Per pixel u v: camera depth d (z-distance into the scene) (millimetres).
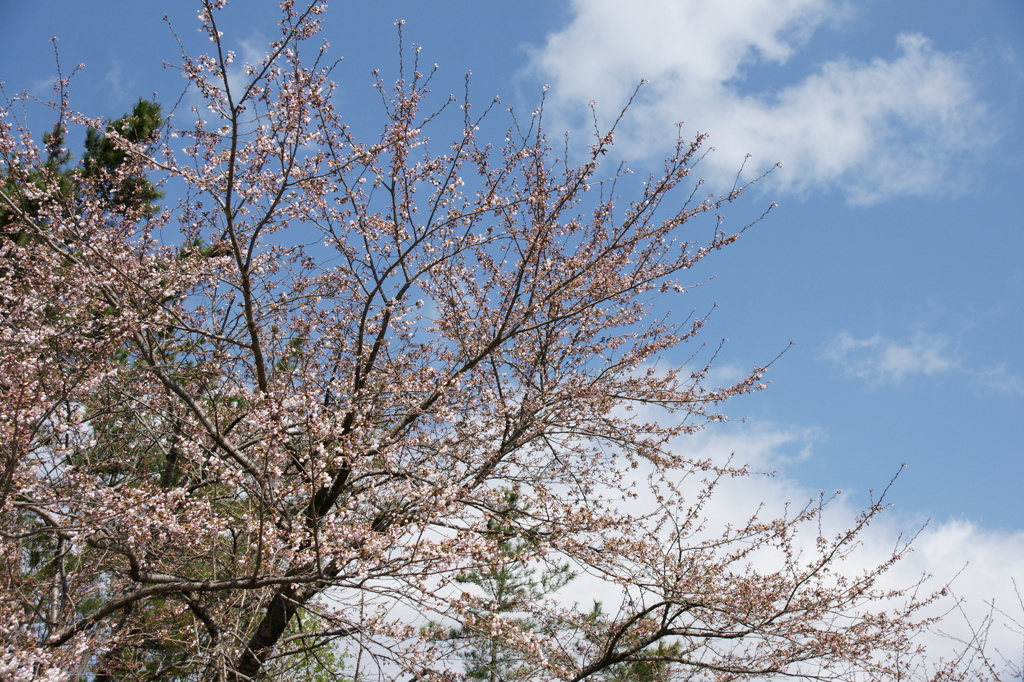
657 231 7672
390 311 7156
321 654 7992
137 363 7145
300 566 5809
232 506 6438
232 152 5910
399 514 6387
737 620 7230
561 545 7176
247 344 7012
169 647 7430
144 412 7324
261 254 8039
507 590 10727
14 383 5207
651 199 7508
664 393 8352
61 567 5945
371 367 7301
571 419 7953
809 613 7480
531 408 7449
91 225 6867
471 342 8070
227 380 7281
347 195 7066
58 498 5945
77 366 5934
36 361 5379
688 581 7480
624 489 8195
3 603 5547
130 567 6062
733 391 8289
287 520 6352
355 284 8109
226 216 6184
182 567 7098
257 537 5699
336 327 8008
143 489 6387
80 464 6699
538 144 7566
